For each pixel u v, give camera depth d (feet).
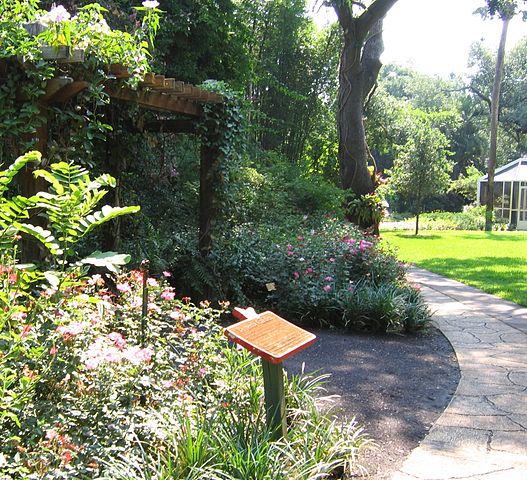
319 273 23.77
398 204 126.93
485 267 42.09
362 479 9.96
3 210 8.73
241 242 24.48
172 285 23.56
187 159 30.45
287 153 59.52
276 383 9.53
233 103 21.71
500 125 153.99
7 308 8.53
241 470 8.21
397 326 21.74
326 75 59.57
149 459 8.37
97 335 9.34
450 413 13.20
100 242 21.66
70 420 8.04
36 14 13.97
